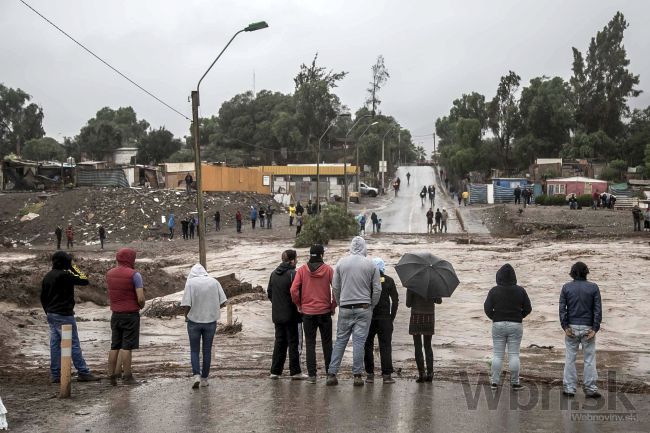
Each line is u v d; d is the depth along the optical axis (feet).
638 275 85.15
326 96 419.54
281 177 305.32
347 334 32.71
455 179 351.67
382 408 28.14
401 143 610.65
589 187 233.96
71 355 34.14
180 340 51.65
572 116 354.54
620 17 358.02
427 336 33.91
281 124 418.51
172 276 97.86
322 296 33.63
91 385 34.12
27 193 214.07
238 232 178.81
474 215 211.41
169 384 34.01
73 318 34.94
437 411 27.68
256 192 248.11
